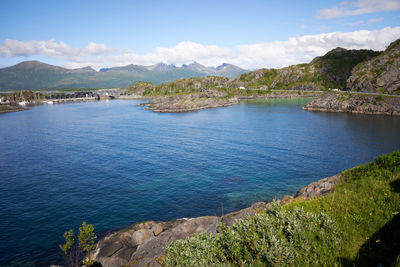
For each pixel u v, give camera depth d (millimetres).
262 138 84438
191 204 38594
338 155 62375
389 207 11609
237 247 9352
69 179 51281
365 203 12602
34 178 52406
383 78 172875
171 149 73438
